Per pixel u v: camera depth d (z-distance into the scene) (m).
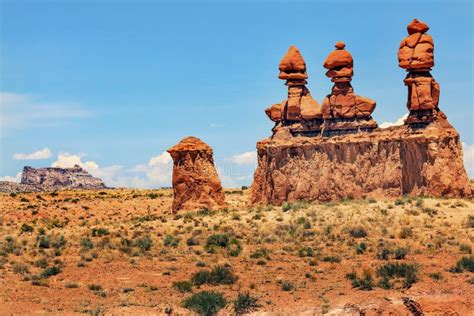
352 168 79.69
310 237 64.88
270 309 44.22
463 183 75.44
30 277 51.31
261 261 56.16
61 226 82.69
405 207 71.56
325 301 45.44
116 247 63.50
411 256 56.97
